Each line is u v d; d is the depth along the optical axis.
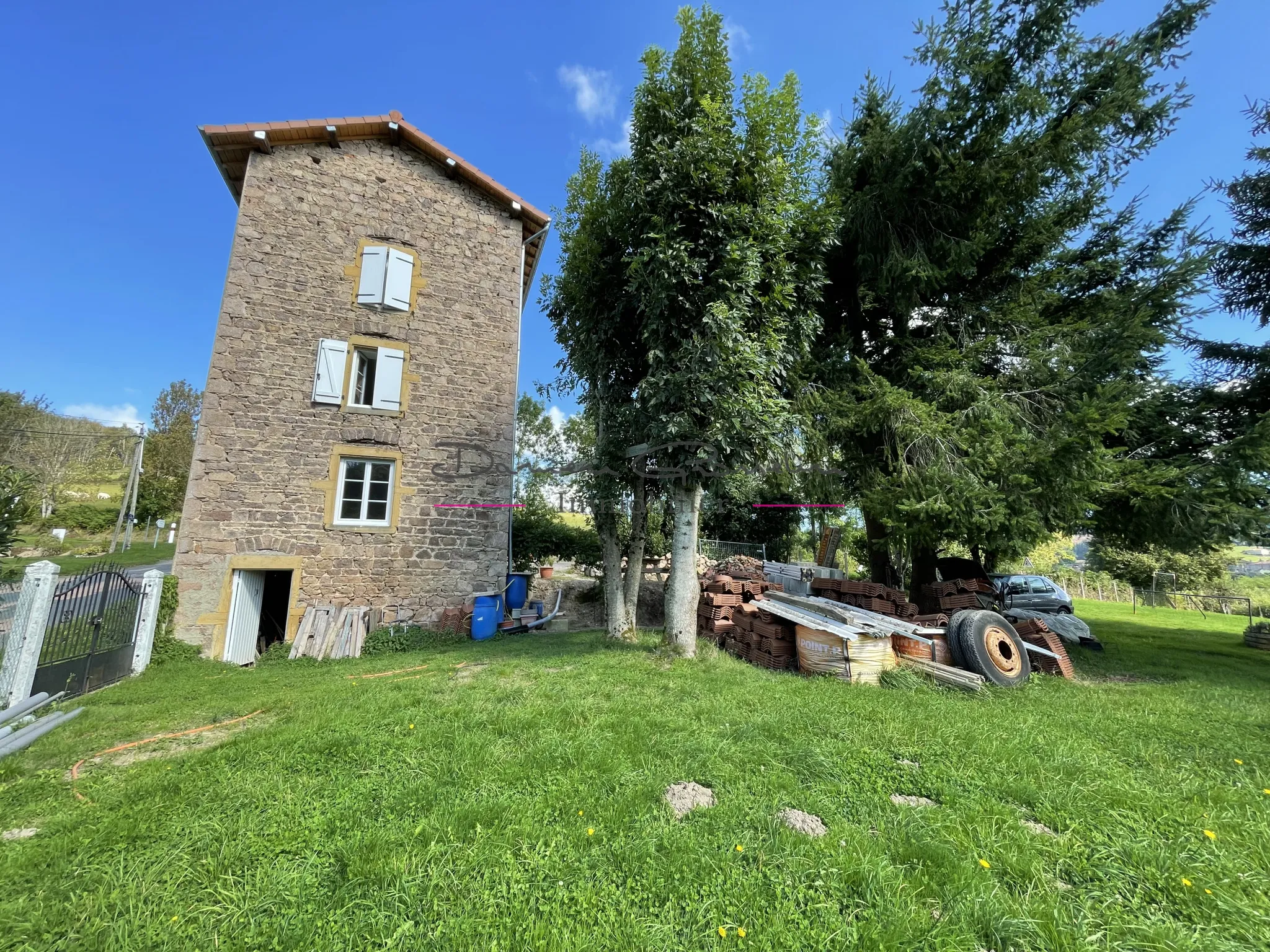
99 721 4.85
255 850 2.49
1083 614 19.23
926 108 9.16
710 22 6.90
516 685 5.66
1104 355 8.10
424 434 10.84
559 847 2.49
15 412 26.44
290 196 10.36
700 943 1.93
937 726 4.33
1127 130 8.93
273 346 9.93
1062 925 2.04
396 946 1.90
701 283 6.59
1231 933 2.04
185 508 9.14
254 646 9.73
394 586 10.27
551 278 9.48
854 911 2.10
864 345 10.88
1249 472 7.91
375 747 3.72
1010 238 9.93
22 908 2.12
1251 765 3.72
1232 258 9.79
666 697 5.15
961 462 7.90
